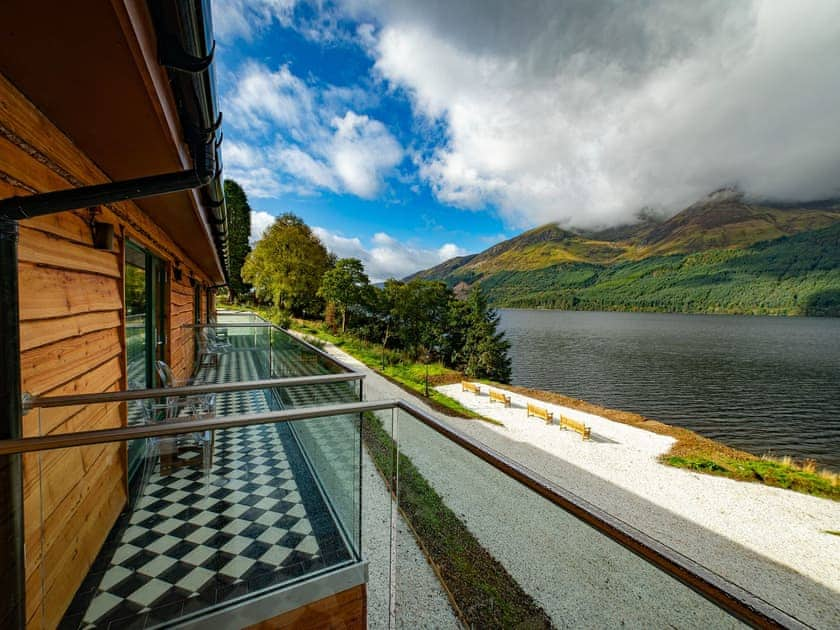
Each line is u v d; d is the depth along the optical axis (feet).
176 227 12.76
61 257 5.35
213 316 39.17
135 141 5.47
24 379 4.36
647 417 60.70
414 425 8.52
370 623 8.64
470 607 6.67
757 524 20.76
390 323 87.04
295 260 80.79
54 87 4.00
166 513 5.70
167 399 9.97
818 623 14.52
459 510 7.62
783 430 55.36
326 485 6.61
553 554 3.94
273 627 5.58
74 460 5.00
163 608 5.11
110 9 2.77
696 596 2.21
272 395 11.62
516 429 34.40
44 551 4.37
